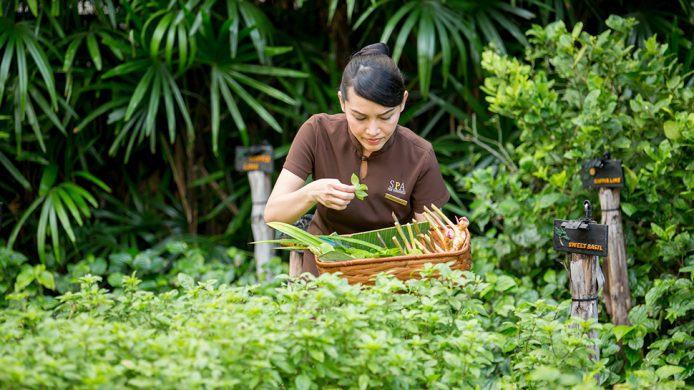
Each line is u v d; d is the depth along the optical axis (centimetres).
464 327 209
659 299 293
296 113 450
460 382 202
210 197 493
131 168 483
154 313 224
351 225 263
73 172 436
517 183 349
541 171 328
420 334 222
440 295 226
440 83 457
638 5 427
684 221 311
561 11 414
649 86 324
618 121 315
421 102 439
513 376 236
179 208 485
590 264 255
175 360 183
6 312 225
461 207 421
